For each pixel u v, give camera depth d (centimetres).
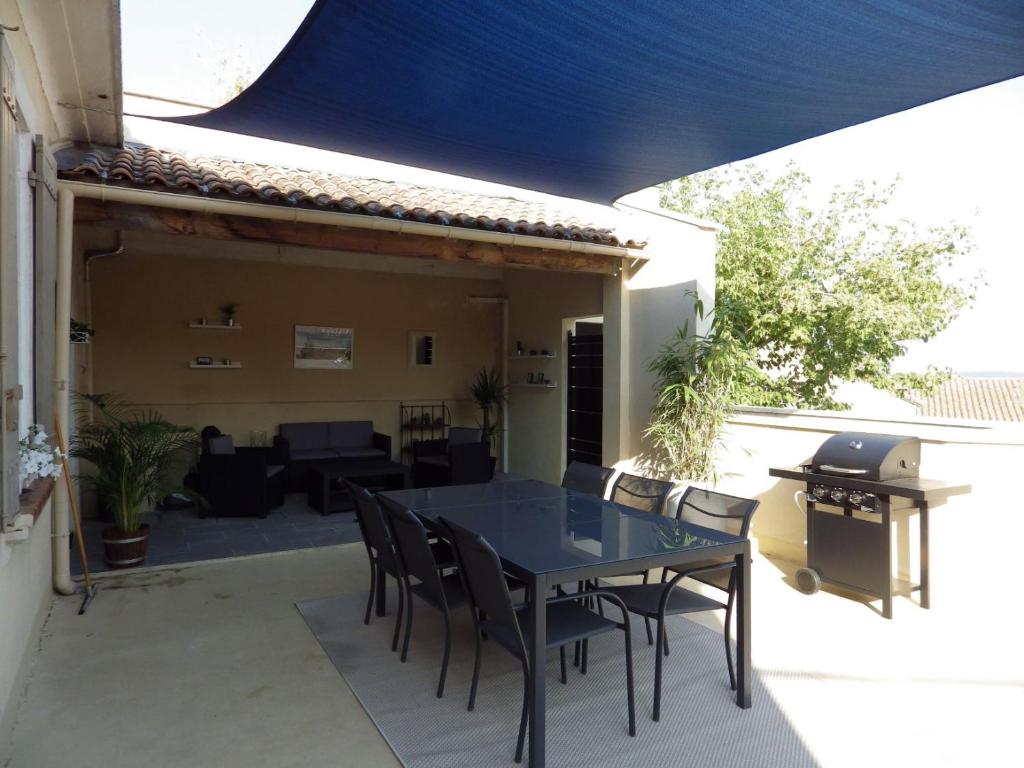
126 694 310
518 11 279
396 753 263
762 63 318
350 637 379
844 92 348
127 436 505
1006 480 441
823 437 529
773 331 1141
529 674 260
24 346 321
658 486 419
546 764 255
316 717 292
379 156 474
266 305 836
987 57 306
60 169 430
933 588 455
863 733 281
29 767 252
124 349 761
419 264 927
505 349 957
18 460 256
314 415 867
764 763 259
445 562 377
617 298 707
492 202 708
